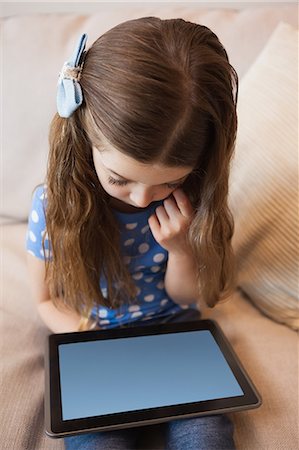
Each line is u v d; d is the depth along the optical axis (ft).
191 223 2.48
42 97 3.24
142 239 2.74
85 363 2.42
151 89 1.83
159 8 3.46
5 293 2.97
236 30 3.29
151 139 1.88
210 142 2.09
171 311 2.99
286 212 2.75
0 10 3.81
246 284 3.08
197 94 1.90
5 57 3.24
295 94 2.83
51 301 2.92
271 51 3.03
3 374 2.44
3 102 3.25
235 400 2.27
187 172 2.12
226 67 2.01
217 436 2.17
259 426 2.29
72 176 2.39
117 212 2.60
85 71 2.02
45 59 3.24
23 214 3.52
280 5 3.80
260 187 2.85
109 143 1.98
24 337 2.74
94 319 2.89
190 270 2.77
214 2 3.83
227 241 2.64
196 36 2.00
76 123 2.20
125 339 2.59
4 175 3.38
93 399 2.23
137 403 2.23
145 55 1.87
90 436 2.21
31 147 3.33
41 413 2.34
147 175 2.03
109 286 2.80
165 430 2.40
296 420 2.30
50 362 2.41
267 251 2.88
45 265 2.77
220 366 2.45
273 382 2.50
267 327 2.92
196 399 2.26
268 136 2.86
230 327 2.91
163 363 2.45
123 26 2.03
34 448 2.19
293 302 2.87
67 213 2.50
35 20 3.35
